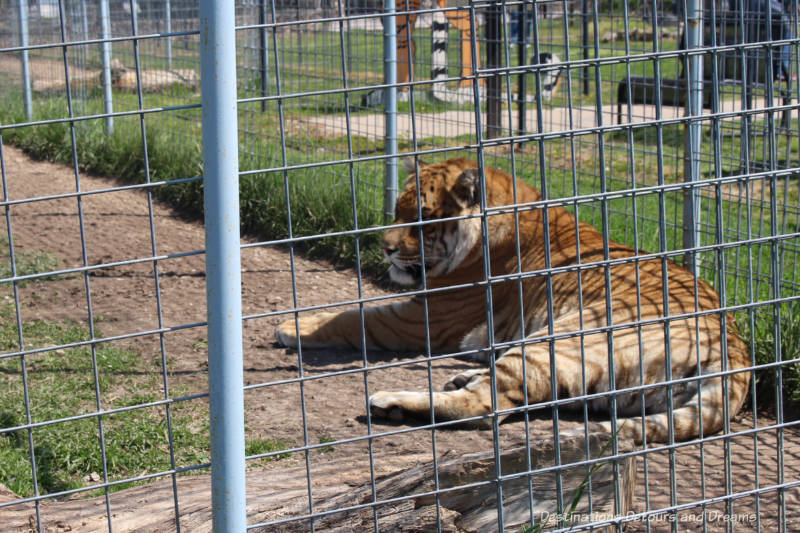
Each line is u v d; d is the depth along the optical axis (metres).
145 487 3.43
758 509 2.95
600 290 4.92
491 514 3.05
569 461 3.13
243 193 8.31
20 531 3.06
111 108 10.54
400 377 5.22
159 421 4.45
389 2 7.09
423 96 9.97
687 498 3.58
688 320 4.48
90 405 4.62
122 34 12.09
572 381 4.45
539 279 5.27
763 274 6.07
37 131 11.30
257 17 9.30
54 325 5.89
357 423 4.50
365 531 2.93
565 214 5.62
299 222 7.82
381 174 8.35
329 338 5.74
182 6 10.88
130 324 5.98
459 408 4.40
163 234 8.15
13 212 8.70
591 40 11.70
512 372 4.46
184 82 10.90
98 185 9.90
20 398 4.62
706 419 4.15
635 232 2.61
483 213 2.40
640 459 3.96
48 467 3.92
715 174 2.68
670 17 6.04
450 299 5.65
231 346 2.16
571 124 2.44
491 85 9.07
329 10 8.66
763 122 5.54
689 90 4.74
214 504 2.25
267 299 6.61
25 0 12.30
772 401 4.79
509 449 3.05
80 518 3.14
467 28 8.37
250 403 4.79
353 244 7.38
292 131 9.30
